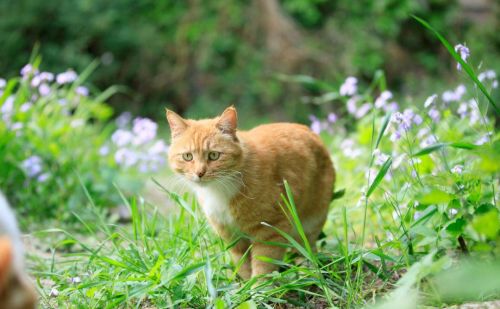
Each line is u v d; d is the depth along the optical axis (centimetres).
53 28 1708
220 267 468
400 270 468
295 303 428
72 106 859
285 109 1587
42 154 744
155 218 550
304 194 497
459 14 1702
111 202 742
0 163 713
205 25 1712
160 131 1472
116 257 490
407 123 475
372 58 1593
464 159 496
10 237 315
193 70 1714
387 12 1659
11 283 286
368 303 412
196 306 420
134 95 1728
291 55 1627
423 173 504
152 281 417
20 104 762
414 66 1639
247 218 470
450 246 467
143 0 1791
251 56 1667
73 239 487
